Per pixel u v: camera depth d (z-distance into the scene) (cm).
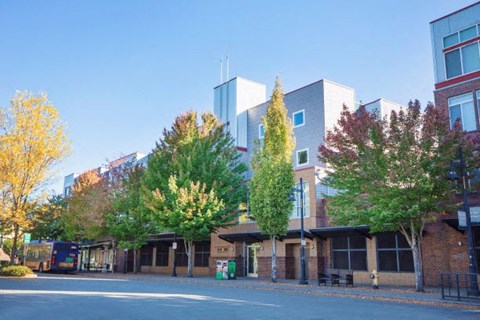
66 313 1164
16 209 2919
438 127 1873
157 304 1399
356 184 2072
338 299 1725
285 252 3000
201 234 3156
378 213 1947
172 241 4116
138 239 3847
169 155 3397
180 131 3403
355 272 2634
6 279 2631
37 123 2931
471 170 1939
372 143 2005
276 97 2898
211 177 3153
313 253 2822
